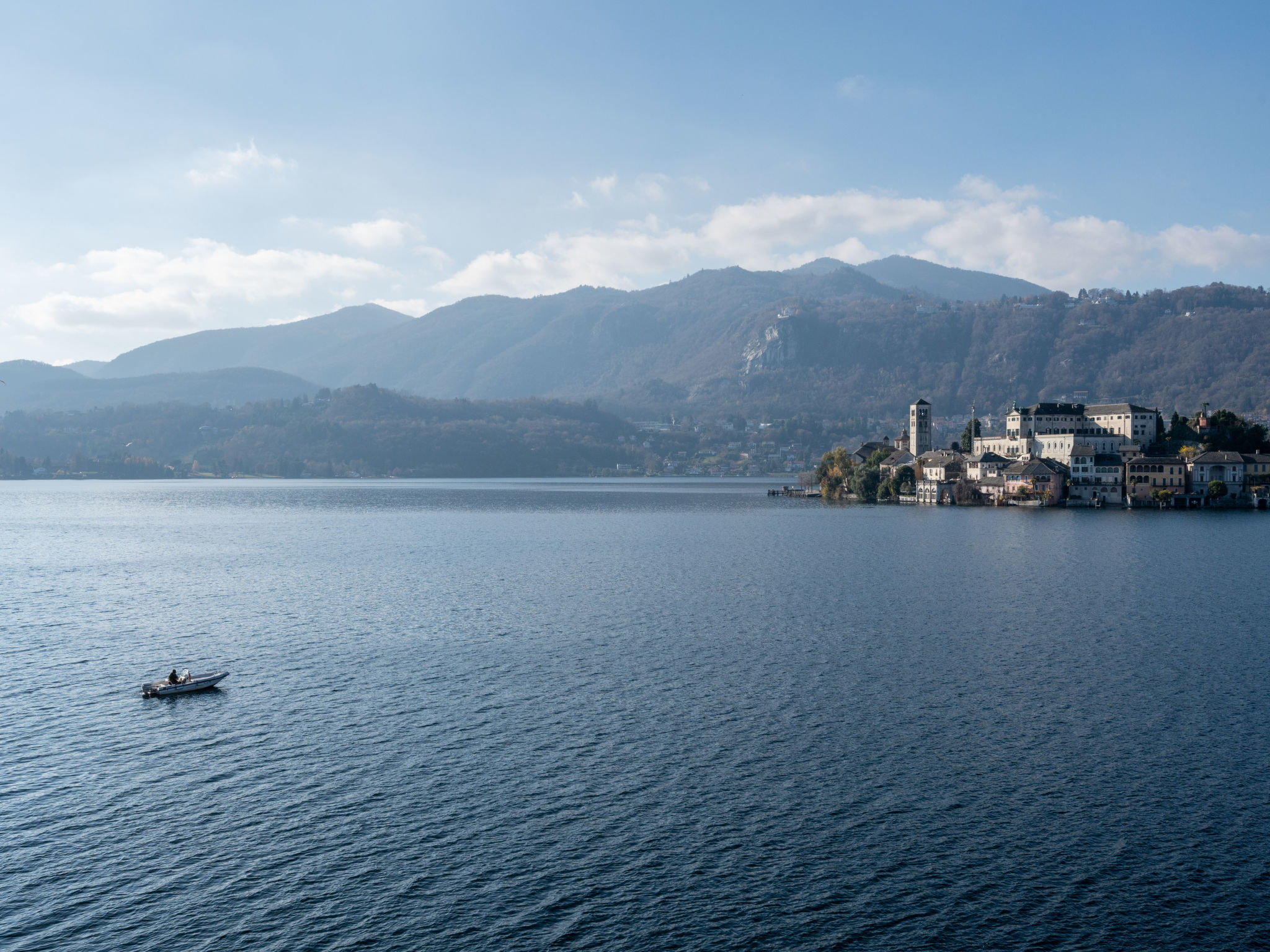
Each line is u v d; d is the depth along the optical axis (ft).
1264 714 338.34
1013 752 305.12
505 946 206.90
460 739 322.34
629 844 247.91
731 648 442.09
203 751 314.96
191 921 217.15
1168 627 476.13
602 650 442.91
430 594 611.47
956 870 234.38
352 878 233.35
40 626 514.27
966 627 483.10
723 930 211.61
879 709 347.97
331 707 360.28
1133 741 313.73
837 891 226.17
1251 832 250.16
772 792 276.82
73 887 231.50
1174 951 203.72
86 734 333.62
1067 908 218.59
